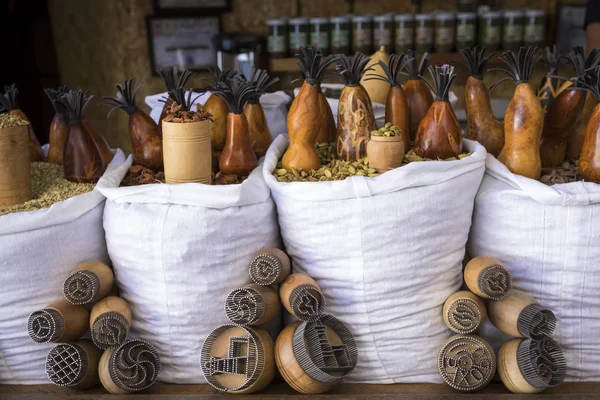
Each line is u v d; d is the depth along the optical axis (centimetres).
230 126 136
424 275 128
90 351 124
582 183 125
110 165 150
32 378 133
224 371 119
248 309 118
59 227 128
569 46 330
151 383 124
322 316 124
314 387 118
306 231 127
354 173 130
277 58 310
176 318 128
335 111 182
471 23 299
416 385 131
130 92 144
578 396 119
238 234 126
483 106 148
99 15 342
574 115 138
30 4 309
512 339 125
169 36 344
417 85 152
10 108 160
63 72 349
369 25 302
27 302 128
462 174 128
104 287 125
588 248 125
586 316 129
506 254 131
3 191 131
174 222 123
